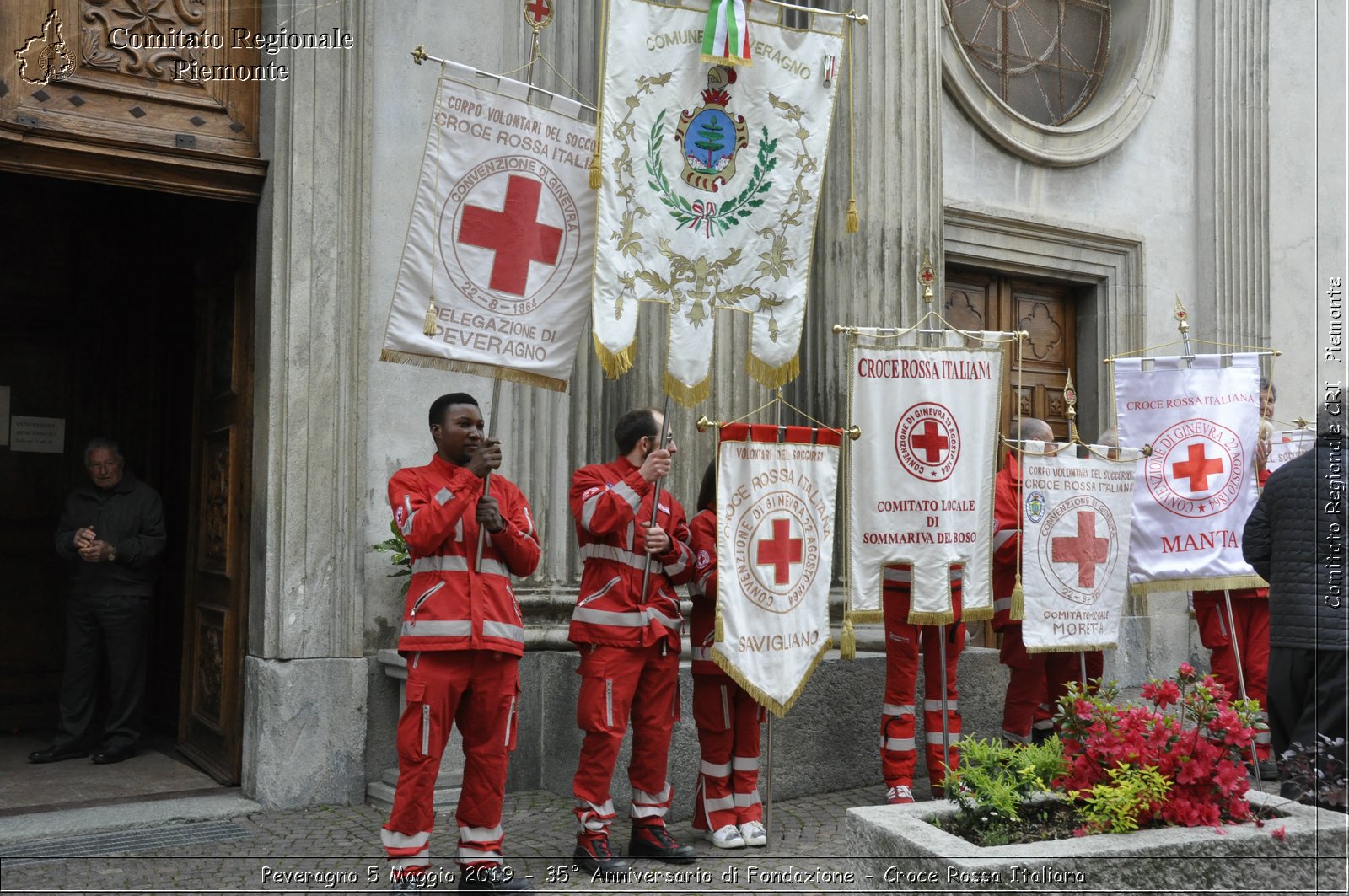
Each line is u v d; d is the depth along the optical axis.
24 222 7.34
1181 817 3.81
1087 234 8.59
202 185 5.54
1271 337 9.41
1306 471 5.05
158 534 6.42
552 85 6.10
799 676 4.99
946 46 8.02
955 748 5.46
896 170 7.02
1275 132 9.68
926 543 5.32
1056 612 5.62
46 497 7.35
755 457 4.93
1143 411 6.07
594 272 4.63
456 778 5.49
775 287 5.02
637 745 4.73
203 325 6.45
